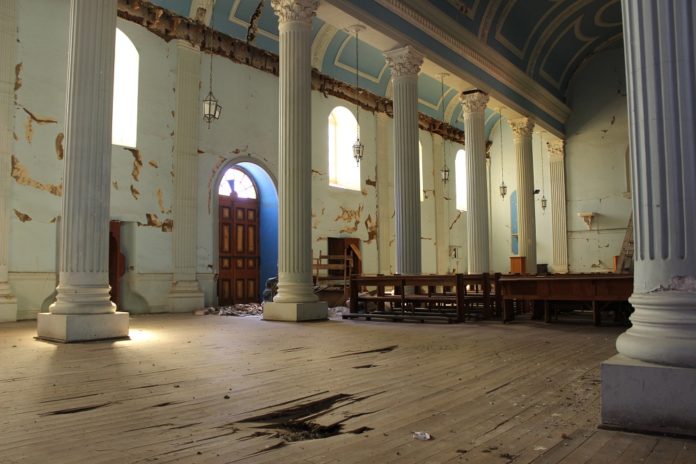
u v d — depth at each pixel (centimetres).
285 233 1070
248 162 1509
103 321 748
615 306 1009
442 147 2272
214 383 461
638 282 342
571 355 617
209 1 1380
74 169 758
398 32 1273
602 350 656
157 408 379
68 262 753
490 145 2545
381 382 465
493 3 1583
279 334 829
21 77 1088
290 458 277
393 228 1978
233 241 1527
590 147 2278
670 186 327
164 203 1316
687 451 282
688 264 320
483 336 802
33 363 562
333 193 1755
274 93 1584
